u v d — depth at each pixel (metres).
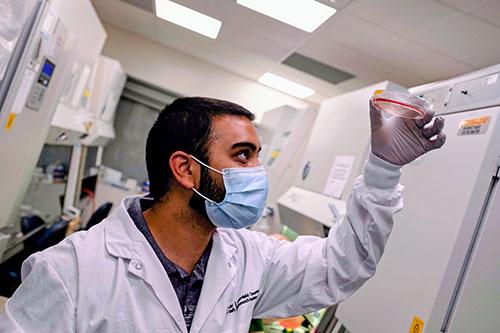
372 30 2.41
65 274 0.78
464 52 2.34
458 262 1.00
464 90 1.19
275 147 3.47
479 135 1.05
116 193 4.88
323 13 2.38
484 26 1.96
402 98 0.79
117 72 3.68
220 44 3.78
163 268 0.86
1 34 1.22
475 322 1.01
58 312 0.74
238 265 1.03
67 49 1.81
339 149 1.97
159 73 4.67
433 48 2.41
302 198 2.14
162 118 0.91
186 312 0.89
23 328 0.72
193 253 0.94
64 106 2.48
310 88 4.31
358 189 0.97
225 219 0.91
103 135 3.63
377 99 0.82
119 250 0.84
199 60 4.76
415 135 0.84
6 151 1.55
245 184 0.89
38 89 1.63
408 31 2.28
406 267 1.16
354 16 2.29
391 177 0.90
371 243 0.95
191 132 0.88
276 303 1.11
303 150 3.18
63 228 3.01
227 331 0.93
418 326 1.04
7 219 1.81
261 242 1.16
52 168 2.88
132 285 0.83
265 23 2.84
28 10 1.33
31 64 1.48
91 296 0.78
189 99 0.92
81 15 2.07
